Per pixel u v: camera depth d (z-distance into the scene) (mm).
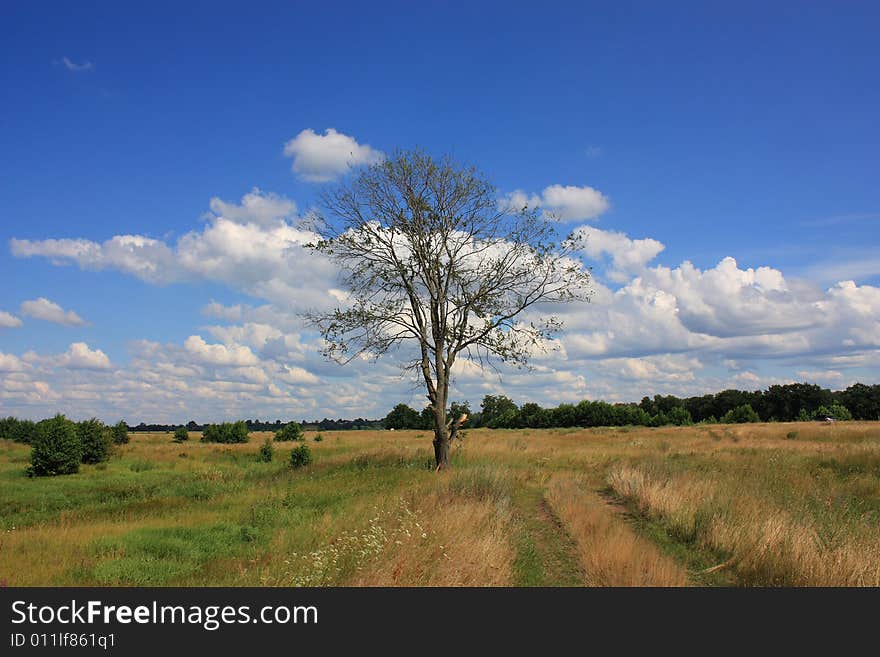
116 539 11930
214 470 29375
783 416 105438
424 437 56000
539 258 24547
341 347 24703
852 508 12961
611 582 8164
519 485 18938
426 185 24344
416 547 8805
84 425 34000
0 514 18172
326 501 16469
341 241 24422
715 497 12922
